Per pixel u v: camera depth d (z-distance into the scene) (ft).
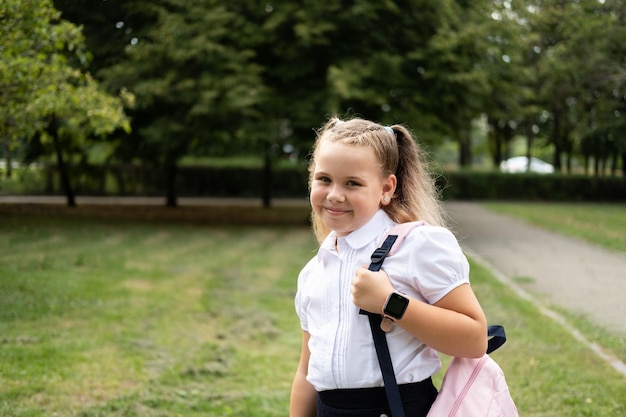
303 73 45.62
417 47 45.88
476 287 25.16
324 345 5.48
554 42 55.06
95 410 12.39
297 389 6.31
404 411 5.26
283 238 43.65
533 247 37.45
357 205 5.49
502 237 42.80
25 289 21.99
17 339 16.53
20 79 19.15
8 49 18.37
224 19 41.24
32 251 30.40
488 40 46.47
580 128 71.10
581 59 52.80
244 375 15.25
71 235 37.99
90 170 71.61
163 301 22.72
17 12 17.22
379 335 5.23
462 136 61.82
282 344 18.15
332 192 5.51
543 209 68.39
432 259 5.28
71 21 22.21
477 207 73.20
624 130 61.62
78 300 21.48
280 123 46.34
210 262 32.30
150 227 46.93
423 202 6.15
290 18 44.88
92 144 53.36
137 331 18.49
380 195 5.68
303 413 6.27
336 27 43.96
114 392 13.56
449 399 5.43
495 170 88.74
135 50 31.14
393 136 5.90
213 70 41.78
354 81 42.27
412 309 5.00
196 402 13.25
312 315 5.71
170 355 16.43
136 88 35.91
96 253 32.17
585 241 39.09
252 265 31.81
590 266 29.89
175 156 51.31
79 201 66.80
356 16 43.78
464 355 5.16
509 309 21.30
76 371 14.61
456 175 86.99
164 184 81.35
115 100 25.07
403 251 5.38
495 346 5.72
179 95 40.60
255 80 42.06
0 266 25.50
